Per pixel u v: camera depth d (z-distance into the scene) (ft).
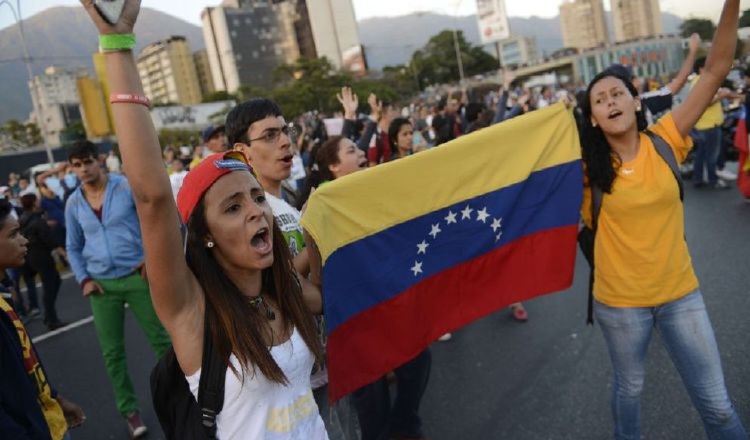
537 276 8.86
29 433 6.43
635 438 8.40
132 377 16.35
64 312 25.32
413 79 361.51
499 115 20.47
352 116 16.89
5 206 7.89
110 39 4.41
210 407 4.74
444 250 8.36
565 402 11.18
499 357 13.75
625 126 7.60
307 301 6.82
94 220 12.73
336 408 7.68
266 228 5.00
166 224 4.61
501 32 251.60
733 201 23.70
